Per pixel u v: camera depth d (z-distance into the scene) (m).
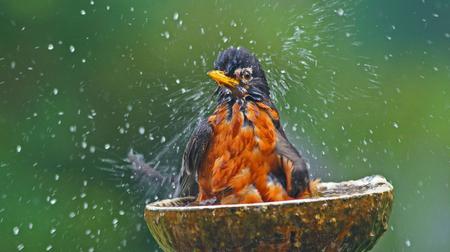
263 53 12.69
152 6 14.13
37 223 13.77
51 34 14.34
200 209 5.84
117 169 13.54
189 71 13.72
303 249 5.86
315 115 11.49
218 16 13.52
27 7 14.43
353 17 13.74
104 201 13.58
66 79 14.21
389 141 13.89
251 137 6.80
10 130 14.09
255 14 13.12
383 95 14.34
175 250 6.11
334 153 12.52
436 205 14.62
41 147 14.05
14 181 13.91
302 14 12.83
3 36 14.35
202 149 6.90
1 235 13.72
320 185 7.16
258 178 6.79
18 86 14.27
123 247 13.57
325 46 12.57
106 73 14.09
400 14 14.84
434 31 15.56
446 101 14.78
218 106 7.04
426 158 14.46
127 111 13.79
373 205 5.98
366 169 13.33
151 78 13.86
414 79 14.80
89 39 14.24
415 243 14.70
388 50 14.60
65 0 14.38
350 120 13.13
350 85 13.11
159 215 6.08
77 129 13.97
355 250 6.09
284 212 5.76
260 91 7.08
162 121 13.58
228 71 7.04
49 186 13.87
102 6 14.29
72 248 13.66
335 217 5.82
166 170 9.89
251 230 5.79
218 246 5.89
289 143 6.93
